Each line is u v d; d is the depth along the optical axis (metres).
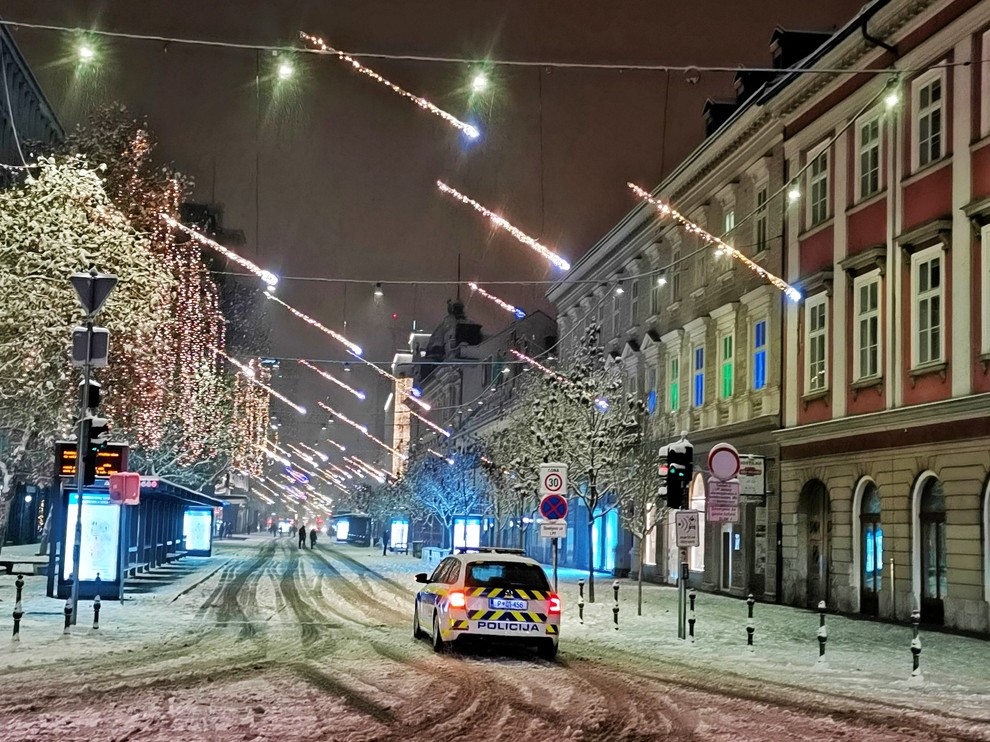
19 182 43.03
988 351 23.72
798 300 31.88
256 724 10.99
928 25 26.48
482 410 82.81
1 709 11.66
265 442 73.56
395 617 25.59
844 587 29.30
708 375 40.34
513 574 18.11
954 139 25.25
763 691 14.57
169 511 48.12
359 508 118.25
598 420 36.78
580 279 57.72
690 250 42.88
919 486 26.27
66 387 29.25
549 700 13.24
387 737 10.50
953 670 17.25
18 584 18.20
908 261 27.02
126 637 19.39
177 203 40.94
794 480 32.88
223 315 64.56
